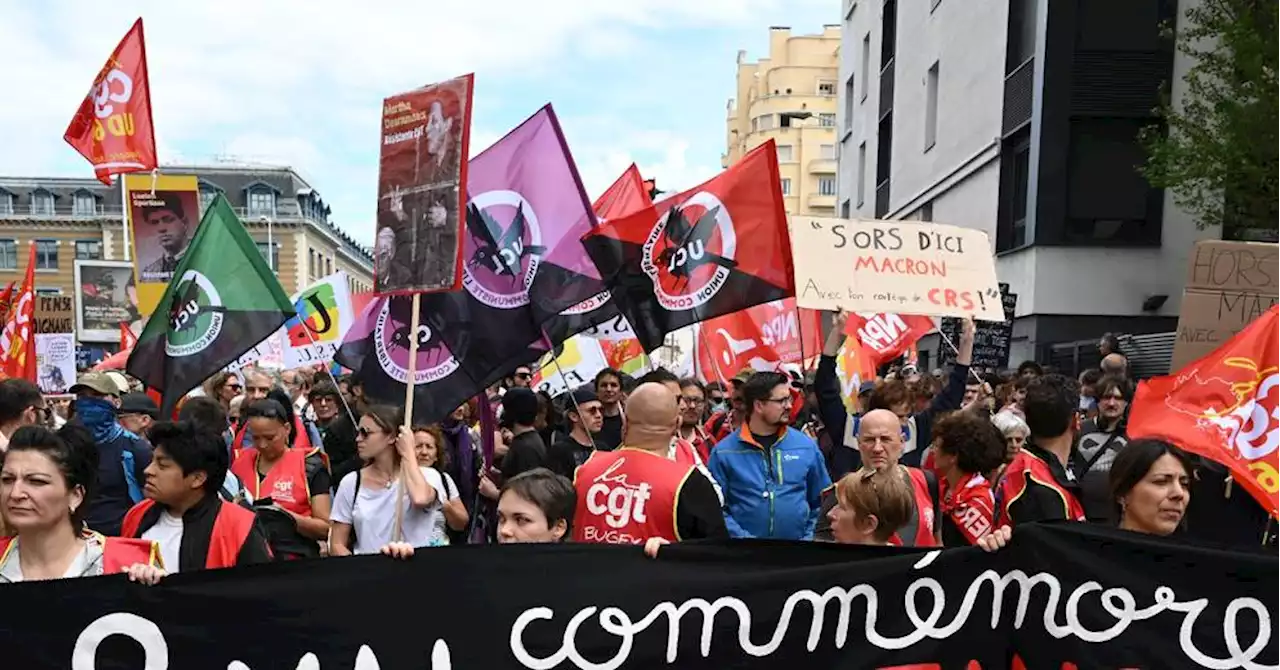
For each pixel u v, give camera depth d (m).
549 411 8.20
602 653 3.20
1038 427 4.46
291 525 4.95
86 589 2.95
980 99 19.38
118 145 8.16
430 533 4.55
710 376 8.80
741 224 5.24
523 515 3.43
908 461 5.95
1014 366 17.16
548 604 3.18
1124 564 3.25
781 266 5.22
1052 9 15.66
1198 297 5.12
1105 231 15.95
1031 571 3.27
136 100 8.15
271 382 8.35
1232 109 11.31
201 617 3.01
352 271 85.88
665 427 3.85
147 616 2.98
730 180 5.25
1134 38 15.54
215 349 5.46
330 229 74.50
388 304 5.29
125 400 6.34
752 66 81.06
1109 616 3.24
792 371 8.08
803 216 5.87
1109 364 8.55
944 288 5.91
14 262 65.75
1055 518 4.04
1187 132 12.20
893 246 5.92
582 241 5.17
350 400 9.01
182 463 3.34
